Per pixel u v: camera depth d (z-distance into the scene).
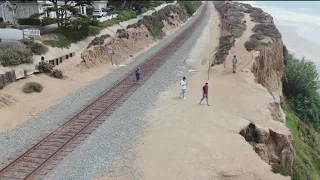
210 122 23.59
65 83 33.06
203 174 17.34
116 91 30.42
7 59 31.34
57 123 23.53
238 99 28.16
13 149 19.73
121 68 40.03
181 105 27.08
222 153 19.38
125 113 25.06
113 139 20.89
